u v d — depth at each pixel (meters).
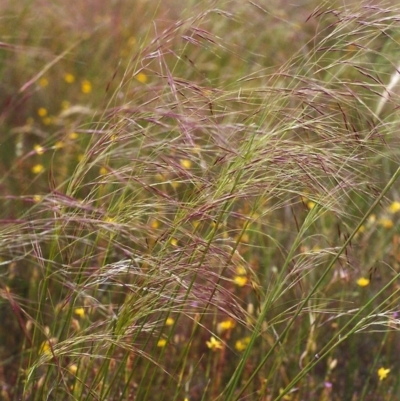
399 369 3.32
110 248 2.76
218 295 2.64
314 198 2.40
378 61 3.51
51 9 5.44
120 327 2.36
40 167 4.15
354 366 3.34
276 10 4.89
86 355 2.36
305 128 2.32
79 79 5.20
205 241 2.42
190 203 2.34
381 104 2.79
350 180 2.46
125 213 2.38
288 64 2.60
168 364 3.23
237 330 3.40
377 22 2.52
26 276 3.54
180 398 3.14
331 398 3.25
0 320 3.44
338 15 2.49
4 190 3.98
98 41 5.41
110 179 2.47
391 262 3.56
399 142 2.66
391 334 3.32
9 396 3.10
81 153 4.09
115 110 2.42
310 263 2.61
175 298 2.37
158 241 2.36
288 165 2.31
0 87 4.91
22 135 4.42
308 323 3.31
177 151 2.52
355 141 2.37
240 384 3.18
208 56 4.68
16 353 3.36
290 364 3.20
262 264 3.46
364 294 3.44
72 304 2.52
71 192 2.44
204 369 3.26
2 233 2.35
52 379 2.92
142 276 2.38
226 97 2.69
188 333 3.34
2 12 5.05
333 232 3.51
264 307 2.42
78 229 2.49
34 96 4.99
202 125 2.33
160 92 2.81
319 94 2.42
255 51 4.69
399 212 3.68
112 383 2.47
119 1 5.50
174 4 5.18
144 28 5.19
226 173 2.32
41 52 4.76
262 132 2.37
